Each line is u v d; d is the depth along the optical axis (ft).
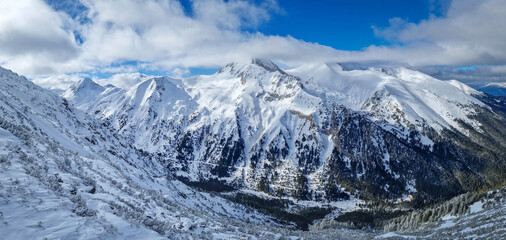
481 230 197.98
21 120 186.09
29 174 78.43
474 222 236.43
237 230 140.46
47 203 66.33
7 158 79.77
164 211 118.73
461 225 239.91
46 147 122.01
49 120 293.02
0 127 104.22
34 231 55.57
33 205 63.41
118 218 74.43
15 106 235.61
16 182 69.87
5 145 90.48
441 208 366.02
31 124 195.83
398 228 404.57
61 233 57.67
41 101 386.73
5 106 193.26
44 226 58.13
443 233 231.09
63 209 66.85
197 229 108.58
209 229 116.88
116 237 65.10
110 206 81.20
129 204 98.78
